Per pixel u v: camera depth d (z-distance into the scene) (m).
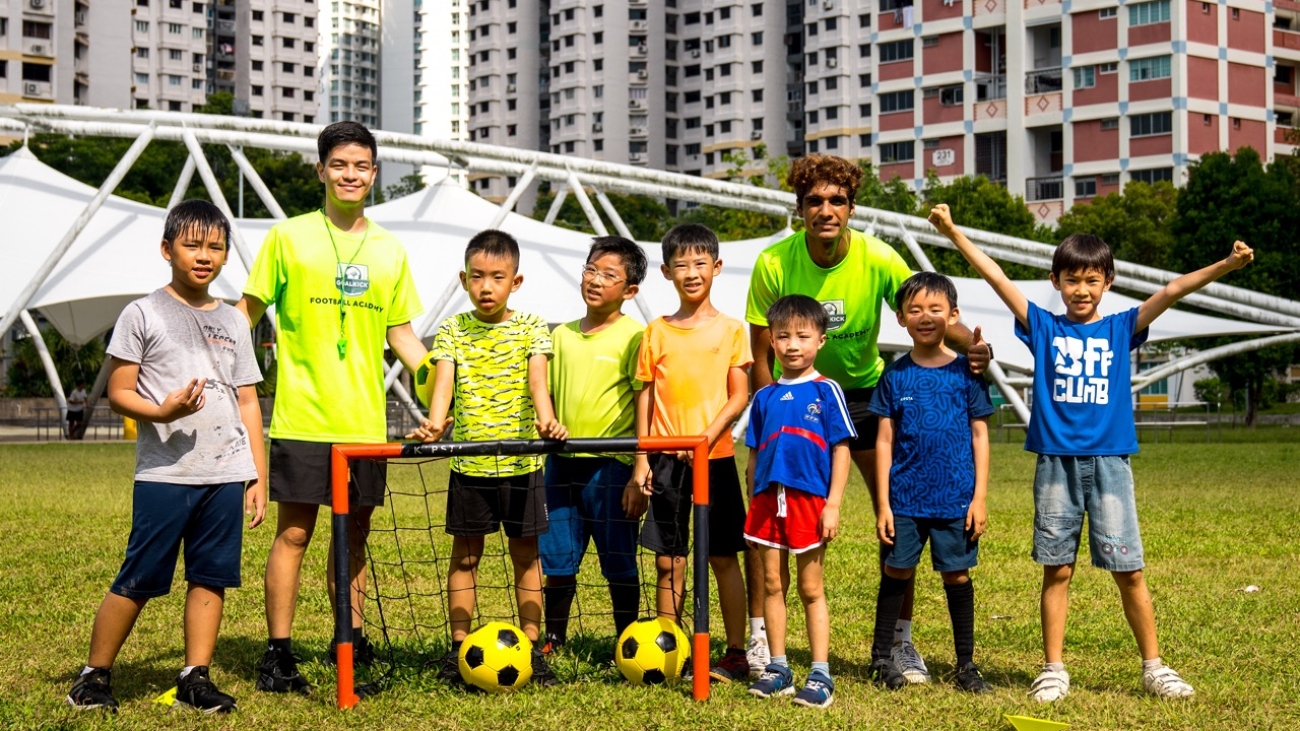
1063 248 4.94
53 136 50.38
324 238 5.14
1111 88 53.06
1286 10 55.25
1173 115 51.56
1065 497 4.77
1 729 4.04
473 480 5.08
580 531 5.39
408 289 5.41
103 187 20.34
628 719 4.21
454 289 20.75
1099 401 4.79
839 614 6.26
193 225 4.65
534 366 5.06
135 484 4.53
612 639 5.56
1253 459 19.88
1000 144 57.47
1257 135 53.59
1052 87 55.12
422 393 5.25
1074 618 6.09
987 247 24.91
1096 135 53.72
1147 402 43.62
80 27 75.56
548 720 4.20
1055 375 4.85
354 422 5.06
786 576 4.77
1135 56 52.34
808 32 87.25
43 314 28.48
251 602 6.52
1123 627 5.85
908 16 58.75
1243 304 24.73
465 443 4.59
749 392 5.42
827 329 5.13
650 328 5.30
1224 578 7.34
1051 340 4.90
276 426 5.02
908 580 4.99
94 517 10.56
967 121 57.38
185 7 97.81
